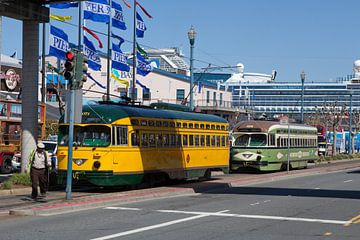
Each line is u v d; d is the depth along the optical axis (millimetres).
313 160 43875
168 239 11055
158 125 22625
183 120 24578
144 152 21531
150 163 21891
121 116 20516
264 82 137875
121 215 14586
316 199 19094
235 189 23328
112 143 20062
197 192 21750
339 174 36375
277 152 35594
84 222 13273
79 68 16781
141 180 21422
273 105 134000
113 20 32938
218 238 11188
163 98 71750
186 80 72125
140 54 38094
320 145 70062
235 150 34781
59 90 42062
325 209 16156
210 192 21859
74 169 20031
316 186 25312
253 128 34812
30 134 22281
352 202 18125
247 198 19359
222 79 124312
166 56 91938
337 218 14234
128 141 20703
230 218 14141
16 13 21328
